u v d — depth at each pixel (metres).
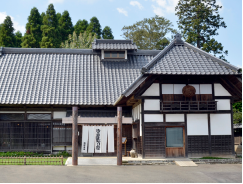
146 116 14.55
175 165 13.48
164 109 14.55
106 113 17.61
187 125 14.73
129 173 11.38
